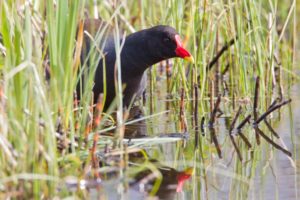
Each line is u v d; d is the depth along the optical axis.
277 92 11.65
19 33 7.77
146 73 11.58
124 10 13.32
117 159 8.20
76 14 8.11
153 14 12.71
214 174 7.93
